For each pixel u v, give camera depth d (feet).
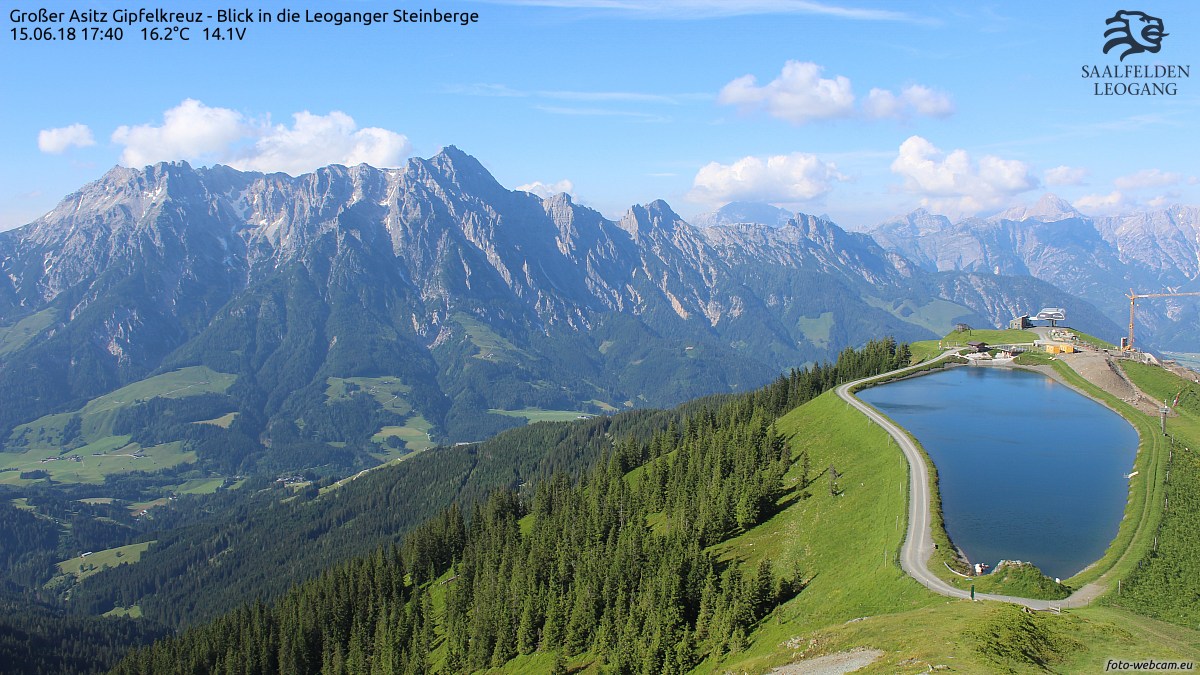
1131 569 320.29
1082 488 458.09
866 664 237.25
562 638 474.08
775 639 321.32
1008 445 558.56
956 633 237.66
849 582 345.92
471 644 530.27
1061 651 229.45
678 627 387.55
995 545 368.27
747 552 452.35
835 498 478.59
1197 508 400.06
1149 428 590.55
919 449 523.70
